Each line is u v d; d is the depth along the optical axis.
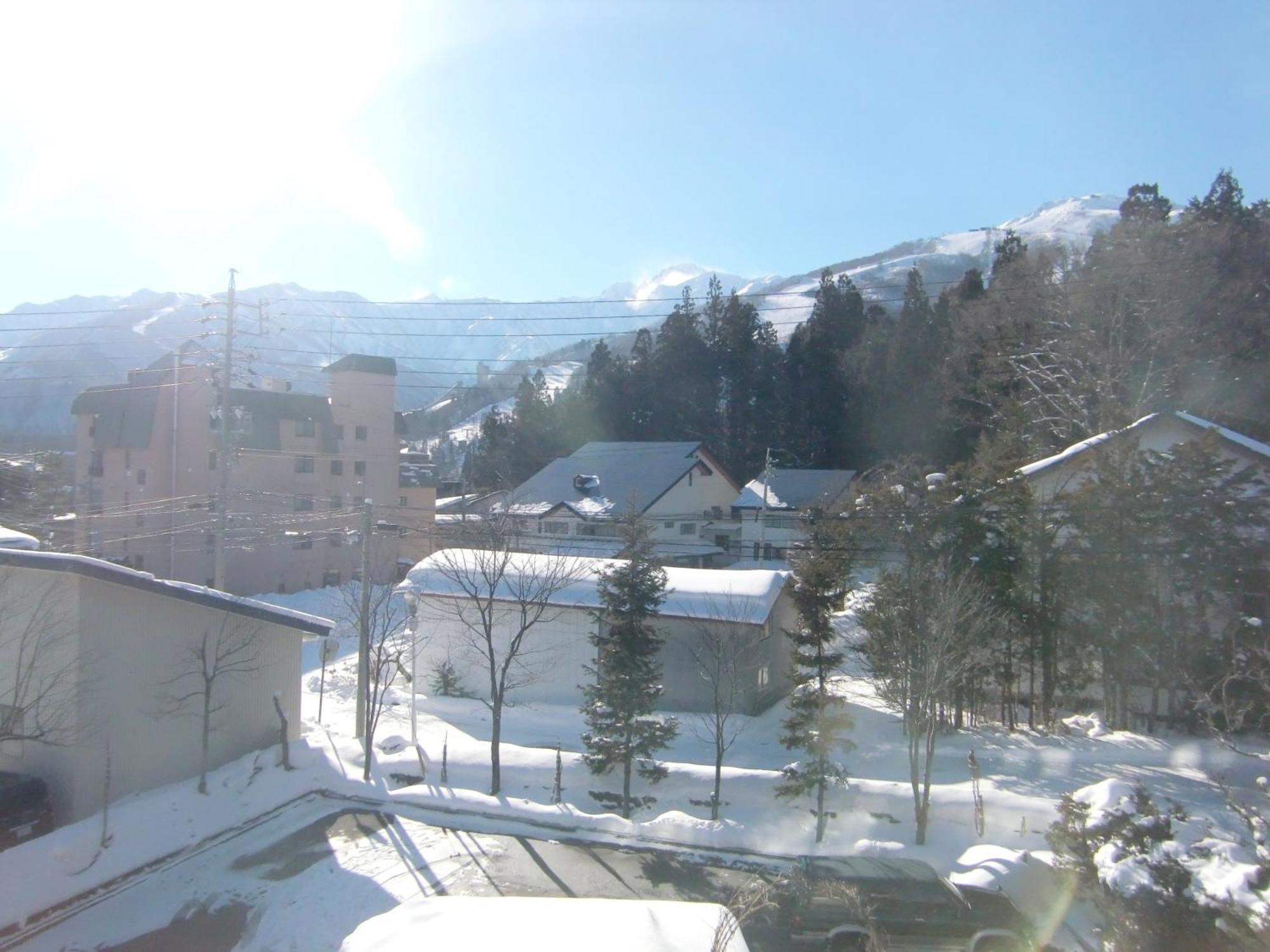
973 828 13.06
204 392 37.97
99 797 12.80
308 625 16.22
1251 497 17.11
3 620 13.00
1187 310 29.45
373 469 43.44
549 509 39.12
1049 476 20.09
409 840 12.89
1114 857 9.49
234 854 12.40
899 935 9.45
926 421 45.00
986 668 16.98
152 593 13.51
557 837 13.09
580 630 20.98
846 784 13.97
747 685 19.39
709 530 43.28
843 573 15.91
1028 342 33.94
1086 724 17.91
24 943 10.09
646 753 14.36
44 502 36.09
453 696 21.56
